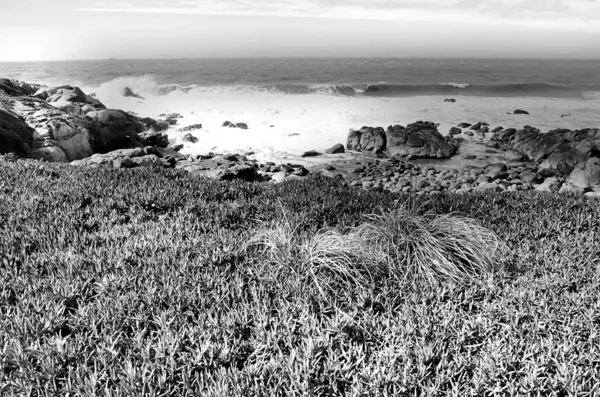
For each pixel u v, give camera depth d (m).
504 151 24.03
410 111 36.34
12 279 4.25
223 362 3.26
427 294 4.30
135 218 6.20
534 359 3.36
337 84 55.25
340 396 2.92
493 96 46.84
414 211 6.03
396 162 21.75
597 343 3.57
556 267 5.00
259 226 6.20
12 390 2.86
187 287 4.27
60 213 6.14
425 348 3.32
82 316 3.67
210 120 31.72
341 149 23.84
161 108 37.22
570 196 8.54
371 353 3.46
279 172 17.69
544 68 88.69
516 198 8.26
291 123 30.98
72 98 25.84
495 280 4.70
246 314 3.78
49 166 9.41
